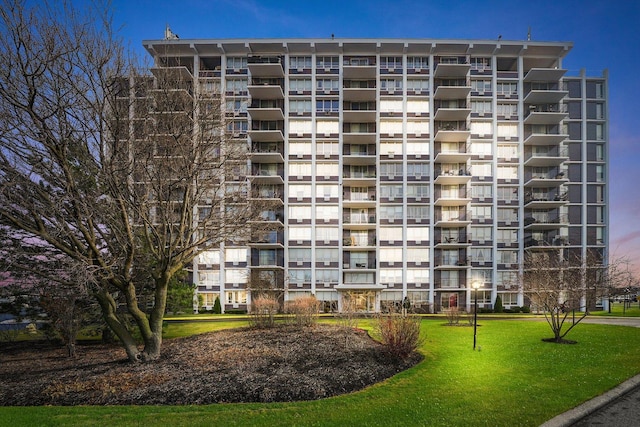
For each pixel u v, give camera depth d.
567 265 23.52
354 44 42.56
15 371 13.82
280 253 41.81
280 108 42.84
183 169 14.36
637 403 9.54
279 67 41.50
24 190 11.99
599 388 10.36
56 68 11.59
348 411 8.79
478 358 14.09
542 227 44.12
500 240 43.59
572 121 46.25
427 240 42.31
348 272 42.44
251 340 17.64
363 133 41.94
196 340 18.62
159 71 14.73
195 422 8.33
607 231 45.47
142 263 16.86
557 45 42.78
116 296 18.17
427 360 13.66
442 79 43.81
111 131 12.61
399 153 43.06
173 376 12.09
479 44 42.44
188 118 14.66
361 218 42.84
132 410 9.19
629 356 14.66
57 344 19.31
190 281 40.94
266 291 33.72
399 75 43.31
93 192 13.23
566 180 43.00
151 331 14.59
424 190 42.81
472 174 43.50
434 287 41.97
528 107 44.62
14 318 18.72
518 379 11.25
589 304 18.47
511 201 43.66
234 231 16.17
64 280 13.12
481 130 43.69
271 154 40.38
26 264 14.42
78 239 13.95
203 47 42.00
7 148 11.40
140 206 13.66
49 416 8.86
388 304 19.95
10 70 10.99
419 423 7.97
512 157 43.91
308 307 23.36
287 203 41.97
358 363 13.26
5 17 10.76
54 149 11.79
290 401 9.98
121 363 14.27
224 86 41.94
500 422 8.00
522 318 32.28
